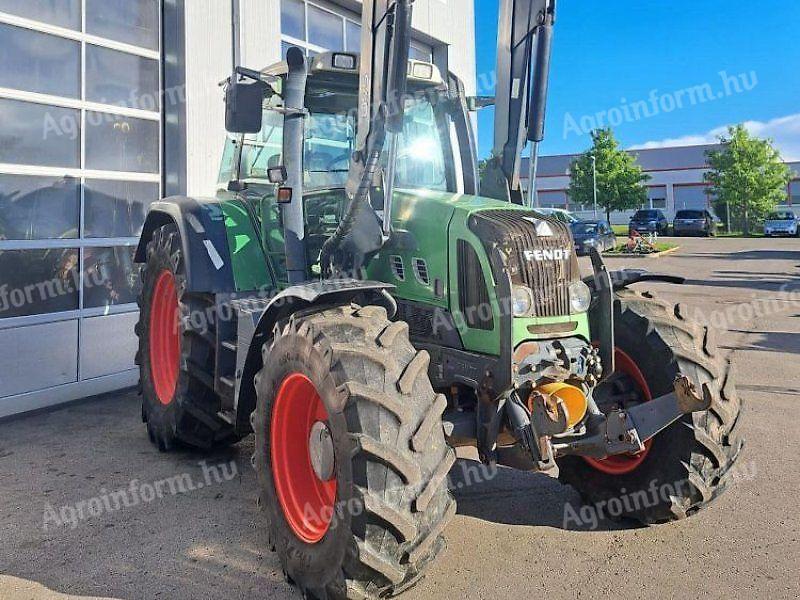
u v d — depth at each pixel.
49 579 2.70
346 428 2.27
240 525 3.23
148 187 6.55
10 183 5.42
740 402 3.16
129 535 3.11
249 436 4.75
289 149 3.37
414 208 3.12
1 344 5.24
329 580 2.31
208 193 6.73
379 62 2.91
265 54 7.36
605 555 2.88
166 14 6.61
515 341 2.68
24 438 4.68
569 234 2.96
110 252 6.18
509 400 2.69
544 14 3.30
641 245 22.17
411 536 2.20
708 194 39.38
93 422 5.11
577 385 2.79
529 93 3.43
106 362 6.06
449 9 10.30
